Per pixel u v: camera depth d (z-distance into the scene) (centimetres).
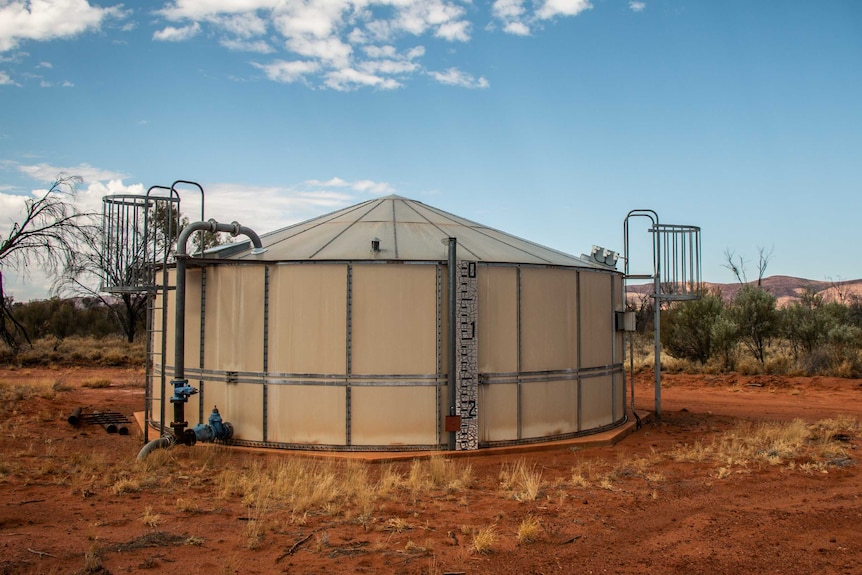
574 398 1402
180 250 1243
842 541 754
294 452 1223
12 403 1814
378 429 1236
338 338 1239
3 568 629
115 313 4481
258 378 1272
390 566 671
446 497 939
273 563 672
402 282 1244
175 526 778
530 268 1338
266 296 1273
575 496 947
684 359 3053
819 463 1126
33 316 4559
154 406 1530
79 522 783
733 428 1620
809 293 3766
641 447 1368
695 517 841
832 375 2542
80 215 2892
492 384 1291
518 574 657
